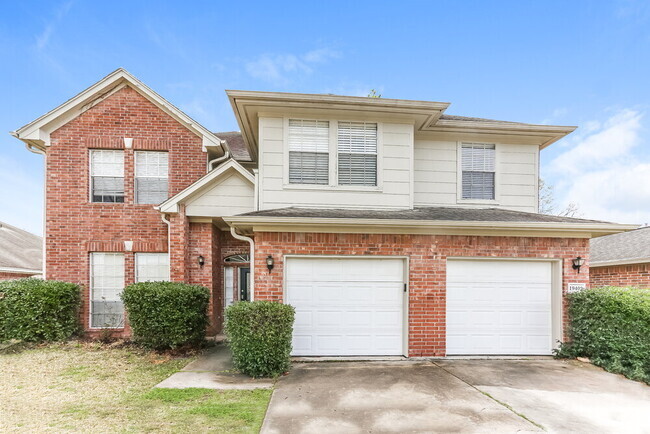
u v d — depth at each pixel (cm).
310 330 741
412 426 424
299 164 855
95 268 959
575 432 413
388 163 873
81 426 419
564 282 769
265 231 725
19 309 839
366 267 757
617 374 636
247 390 546
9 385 574
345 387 560
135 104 976
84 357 741
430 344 741
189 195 890
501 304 773
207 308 854
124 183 968
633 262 993
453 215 810
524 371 653
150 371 652
